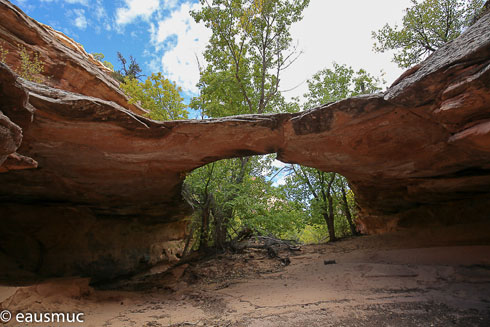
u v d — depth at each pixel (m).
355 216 16.72
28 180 8.44
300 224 13.73
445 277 6.83
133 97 14.61
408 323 4.60
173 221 14.26
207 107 15.41
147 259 13.07
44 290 7.10
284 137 8.95
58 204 10.38
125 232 12.59
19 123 5.09
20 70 11.53
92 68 15.73
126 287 10.55
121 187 10.10
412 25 12.59
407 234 11.39
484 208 9.71
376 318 4.94
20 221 9.88
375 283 7.11
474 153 7.02
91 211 11.34
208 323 5.59
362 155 8.90
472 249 8.15
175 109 14.31
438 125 6.93
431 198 10.59
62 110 6.81
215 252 12.99
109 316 6.52
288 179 16.52
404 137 7.83
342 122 7.95
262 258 11.99
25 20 12.43
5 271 8.63
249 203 12.80
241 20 15.96
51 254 10.25
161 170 9.71
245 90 17.34
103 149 8.16
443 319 4.61
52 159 8.04
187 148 8.97
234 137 8.86
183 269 11.68
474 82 4.88
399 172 9.48
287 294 7.11
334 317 5.18
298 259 11.40
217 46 17.27
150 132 8.15
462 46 5.29
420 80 5.81
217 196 13.37
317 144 8.88
